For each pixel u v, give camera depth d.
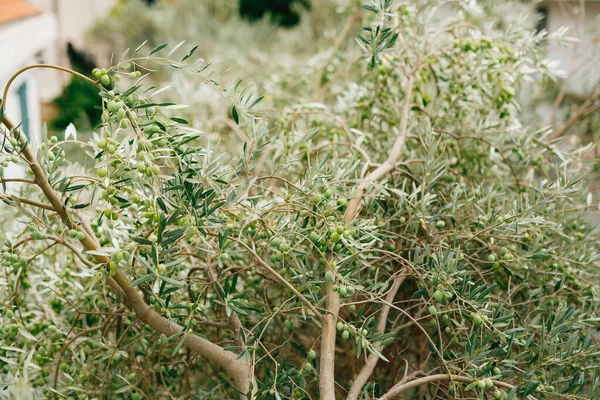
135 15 11.09
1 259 1.68
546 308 1.97
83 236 1.47
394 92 2.53
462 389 1.74
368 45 1.85
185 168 1.48
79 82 10.22
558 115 3.94
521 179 2.50
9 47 4.06
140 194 1.49
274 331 2.15
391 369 2.16
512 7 3.01
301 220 1.76
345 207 1.81
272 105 3.45
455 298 1.60
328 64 3.48
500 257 1.98
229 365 1.57
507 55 2.39
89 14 14.35
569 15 6.56
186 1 10.08
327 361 1.51
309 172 1.63
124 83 5.18
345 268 1.62
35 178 1.42
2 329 1.65
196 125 3.26
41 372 1.80
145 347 1.92
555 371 1.79
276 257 1.60
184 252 1.70
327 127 2.83
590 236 2.26
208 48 8.05
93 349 1.96
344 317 2.11
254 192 2.22
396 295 2.16
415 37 2.38
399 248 1.91
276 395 1.45
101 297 1.98
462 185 1.93
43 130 1.60
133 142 1.39
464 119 2.50
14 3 5.05
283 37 7.46
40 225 1.72
